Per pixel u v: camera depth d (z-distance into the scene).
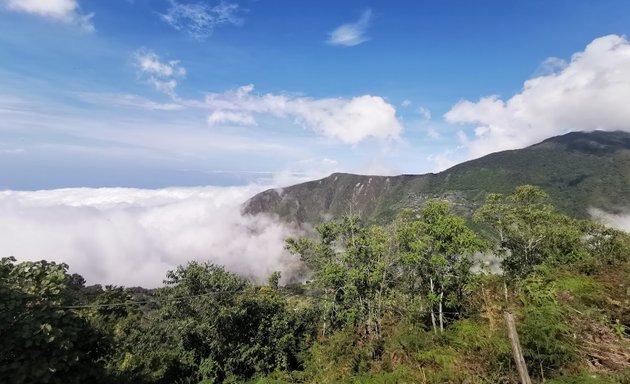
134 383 15.26
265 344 24.06
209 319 22.25
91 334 10.89
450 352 9.34
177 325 22.27
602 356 7.02
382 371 10.29
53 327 9.26
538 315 7.73
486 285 13.48
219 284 23.75
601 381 6.19
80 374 10.19
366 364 12.38
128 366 16.59
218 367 22.25
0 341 8.71
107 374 12.07
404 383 8.95
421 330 12.48
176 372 22.16
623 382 6.27
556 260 17.36
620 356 6.98
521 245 20.39
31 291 9.55
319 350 17.45
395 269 21.88
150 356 20.80
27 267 10.43
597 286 9.30
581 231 18.22
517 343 6.52
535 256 19.56
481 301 12.20
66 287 10.69
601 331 7.74
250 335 23.94
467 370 8.27
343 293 24.27
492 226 23.53
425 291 18.12
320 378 13.71
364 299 21.53
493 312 10.33
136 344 22.84
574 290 9.34
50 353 9.29
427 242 17.03
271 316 24.80
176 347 23.69
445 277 16.36
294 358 25.08
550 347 7.04
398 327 14.63
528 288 10.19
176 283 23.77
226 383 21.39
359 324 20.41
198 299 22.75
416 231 18.05
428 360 9.64
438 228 16.86
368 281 21.39
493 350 7.97
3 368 8.45
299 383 14.72
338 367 13.72
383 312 19.58
